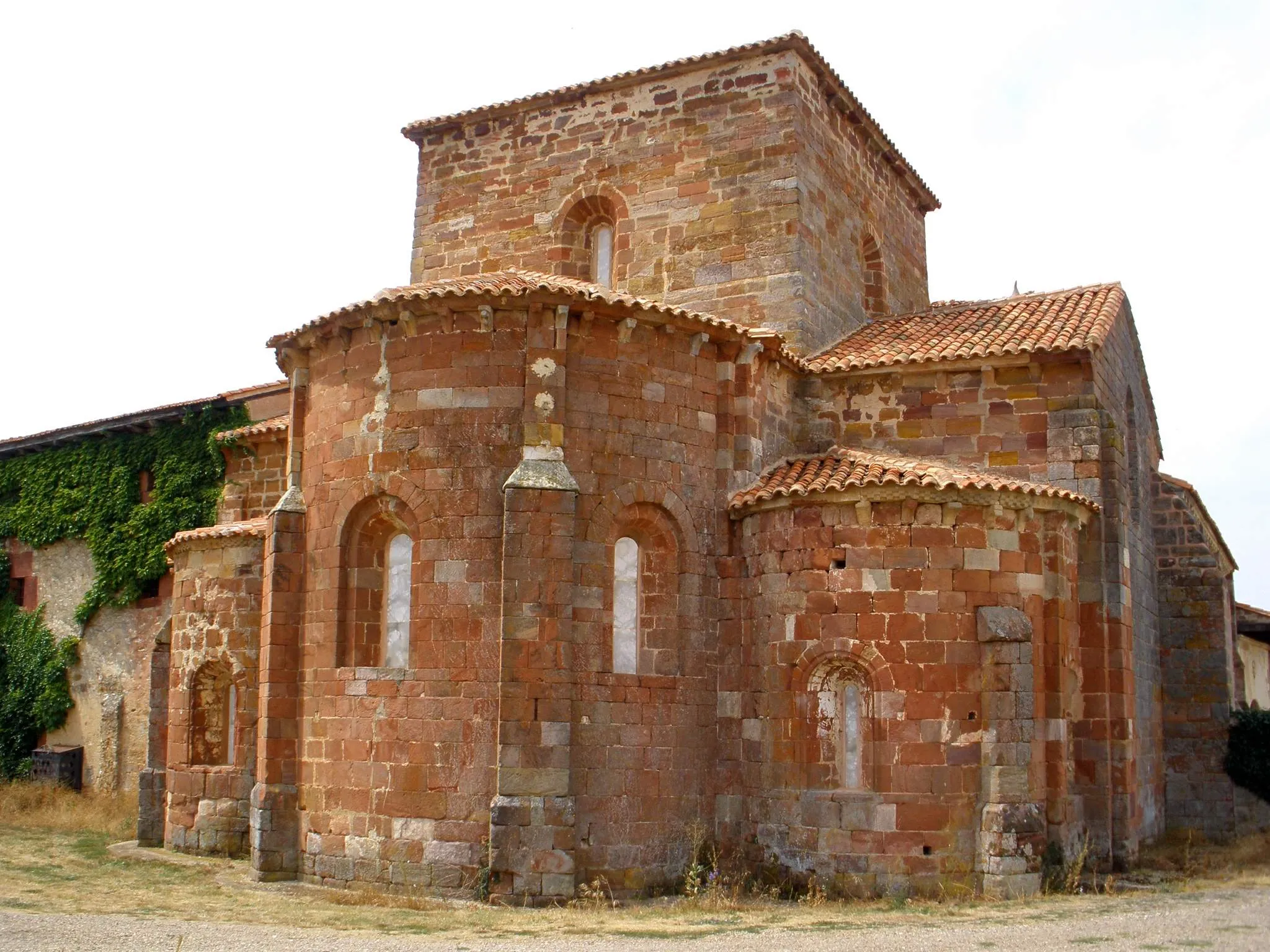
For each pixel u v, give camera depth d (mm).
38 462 35688
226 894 18703
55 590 34938
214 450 32031
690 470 20516
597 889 17875
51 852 23453
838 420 23188
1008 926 15156
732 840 19891
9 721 34625
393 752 18922
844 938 14461
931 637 18875
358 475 20094
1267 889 18984
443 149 28562
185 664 24328
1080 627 21484
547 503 18672
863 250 29125
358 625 20062
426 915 16734
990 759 18484
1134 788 22234
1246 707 30047
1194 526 28750
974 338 23297
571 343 19656
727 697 20344
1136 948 13352
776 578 19844
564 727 18281
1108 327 22859
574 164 27031
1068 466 21734
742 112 25422
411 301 19531
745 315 24656
